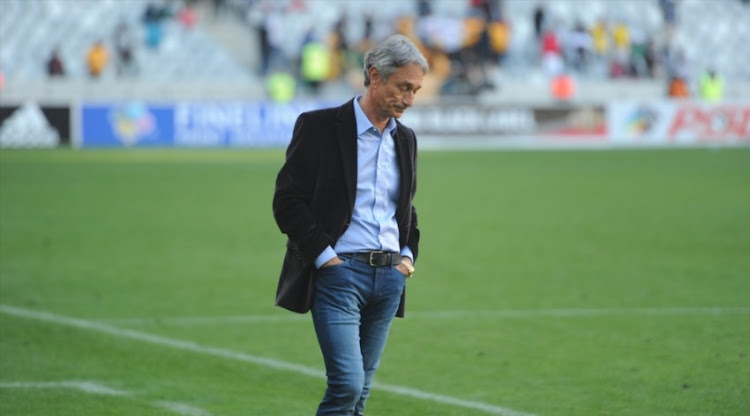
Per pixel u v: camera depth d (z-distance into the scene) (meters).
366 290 19.16
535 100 135.00
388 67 18.44
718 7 161.25
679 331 33.66
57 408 25.33
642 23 156.12
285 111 121.62
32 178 85.19
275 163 100.38
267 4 142.00
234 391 27.08
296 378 28.41
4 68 127.94
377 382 27.91
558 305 38.28
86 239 54.62
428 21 133.75
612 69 144.75
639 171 95.06
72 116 115.81
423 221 62.72
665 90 142.88
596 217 64.44
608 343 32.19
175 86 126.00
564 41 146.38
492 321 35.66
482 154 114.88
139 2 139.00
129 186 80.56
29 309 37.28
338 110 19.12
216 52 137.50
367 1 147.38
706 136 130.50
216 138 119.81
